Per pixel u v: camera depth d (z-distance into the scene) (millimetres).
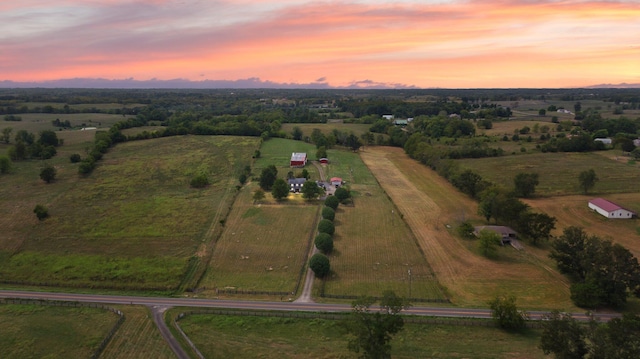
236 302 71750
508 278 79688
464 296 73500
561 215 111312
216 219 106875
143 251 89625
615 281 68750
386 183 145500
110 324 64688
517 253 90625
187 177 143250
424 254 89688
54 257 86938
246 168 151375
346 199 121438
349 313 67438
